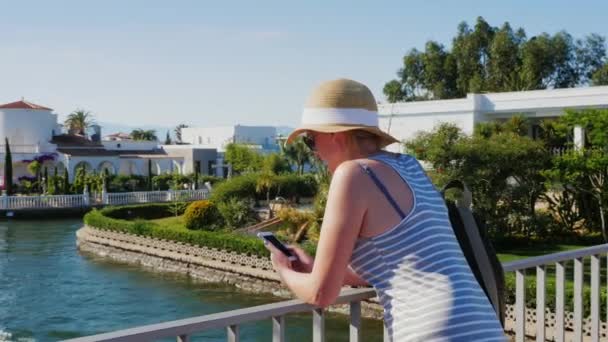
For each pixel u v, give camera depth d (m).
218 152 70.06
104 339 1.84
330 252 2.03
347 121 2.22
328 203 2.08
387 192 2.06
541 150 24.22
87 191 47.19
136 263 26.17
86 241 30.41
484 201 23.34
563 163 23.44
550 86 59.19
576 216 25.52
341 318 14.83
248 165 60.44
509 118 37.62
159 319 17.67
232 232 26.81
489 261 2.31
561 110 35.66
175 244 25.11
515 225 24.44
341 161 2.29
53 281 22.67
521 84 56.88
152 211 40.66
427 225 2.07
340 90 2.24
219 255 23.22
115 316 18.00
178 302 19.58
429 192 2.18
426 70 63.59
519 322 3.56
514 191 23.91
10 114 62.66
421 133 28.16
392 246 2.05
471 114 37.19
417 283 2.02
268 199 36.91
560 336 3.82
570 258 3.79
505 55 59.03
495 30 62.47
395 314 2.04
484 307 2.05
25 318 17.78
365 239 2.08
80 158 60.94
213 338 14.33
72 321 17.50
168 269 24.67
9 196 44.09
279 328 2.36
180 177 56.53
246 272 21.88
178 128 126.25
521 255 21.45
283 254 2.41
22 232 36.31
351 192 2.04
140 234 26.95
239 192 35.59
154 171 67.88
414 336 1.98
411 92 64.94
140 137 97.19
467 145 23.52
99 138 68.75
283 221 25.22
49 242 32.19
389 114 40.16
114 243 28.30
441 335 1.95
